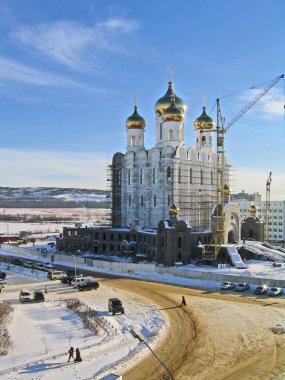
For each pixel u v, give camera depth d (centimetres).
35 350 4081
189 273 8000
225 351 4116
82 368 3625
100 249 11531
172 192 11000
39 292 6291
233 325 4962
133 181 12106
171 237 9300
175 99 12156
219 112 11981
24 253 12269
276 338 4491
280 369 3691
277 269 8506
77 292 6919
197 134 13325
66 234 12381
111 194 12875
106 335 4553
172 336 4562
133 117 12700
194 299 6331
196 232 10156
